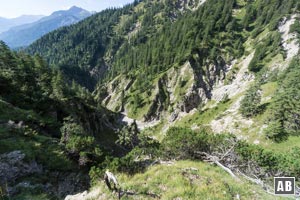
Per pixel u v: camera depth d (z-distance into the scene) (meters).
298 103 75.38
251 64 159.12
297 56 129.38
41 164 32.44
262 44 169.62
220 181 16.31
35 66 87.62
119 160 20.92
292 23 167.75
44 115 61.09
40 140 39.03
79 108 88.75
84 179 33.31
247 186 16.77
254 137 81.75
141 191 15.16
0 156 29.59
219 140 23.84
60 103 74.50
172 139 25.14
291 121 75.69
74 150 38.16
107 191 16.31
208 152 23.61
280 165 22.11
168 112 171.25
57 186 30.12
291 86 85.94
